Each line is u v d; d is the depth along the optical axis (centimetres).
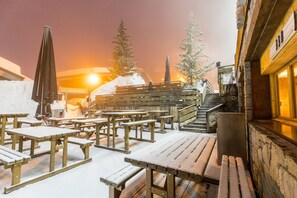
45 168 417
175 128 1101
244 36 366
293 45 203
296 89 273
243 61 406
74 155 527
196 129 980
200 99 1358
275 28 237
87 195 292
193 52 2256
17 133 422
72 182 343
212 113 1167
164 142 377
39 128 502
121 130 1065
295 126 256
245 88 396
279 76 351
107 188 317
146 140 735
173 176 221
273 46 265
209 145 350
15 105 1323
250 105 387
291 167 122
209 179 214
